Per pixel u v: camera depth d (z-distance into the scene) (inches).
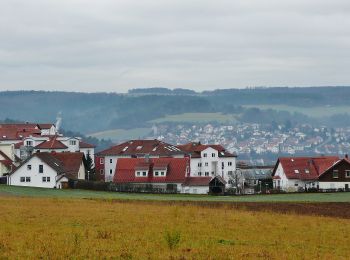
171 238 2151.8
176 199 5674.2
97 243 2172.7
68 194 6382.9
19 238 2247.8
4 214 3161.9
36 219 2942.9
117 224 2815.0
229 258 1982.0
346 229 3016.7
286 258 2046.0
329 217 3747.5
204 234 2600.9
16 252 1951.3
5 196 5093.5
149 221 2974.9
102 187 7721.5
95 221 2918.3
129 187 7711.6
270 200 5743.1
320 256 2138.3
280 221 3253.0
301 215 3799.2
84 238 2297.0
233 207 4394.7
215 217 3321.9
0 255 1893.5
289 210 4345.5
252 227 2935.5
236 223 3075.8
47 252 1950.1
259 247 2287.2
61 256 1894.7
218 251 2114.9
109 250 2038.6
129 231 2554.1
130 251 2033.7
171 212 3452.3
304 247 2369.6
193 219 3166.8
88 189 7805.1
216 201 5290.4
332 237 2709.2
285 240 2536.9
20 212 3282.5
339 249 2365.9
